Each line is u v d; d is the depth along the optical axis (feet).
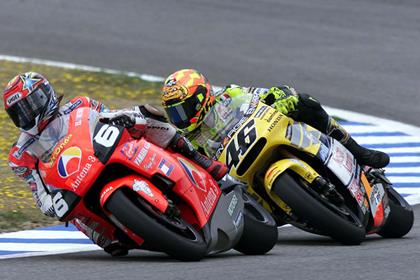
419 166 122.72
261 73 169.68
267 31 195.62
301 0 216.74
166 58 179.52
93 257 76.64
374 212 86.28
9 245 84.38
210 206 74.43
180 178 71.72
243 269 68.33
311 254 77.20
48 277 65.98
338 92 159.33
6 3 216.33
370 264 70.08
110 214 69.36
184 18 205.46
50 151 71.46
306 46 185.78
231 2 216.54
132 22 203.31
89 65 174.29
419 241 86.53
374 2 214.69
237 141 81.25
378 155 88.63
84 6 214.90
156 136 74.18
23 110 70.23
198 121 80.59
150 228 67.82
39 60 176.14
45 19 204.74
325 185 80.48
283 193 78.54
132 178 69.15
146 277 65.10
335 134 87.51
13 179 109.29
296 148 82.17
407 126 142.31
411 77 167.73
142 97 155.02
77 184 69.36
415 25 198.70
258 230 77.71
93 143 70.13
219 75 168.45
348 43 187.32
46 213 72.23
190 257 70.85
